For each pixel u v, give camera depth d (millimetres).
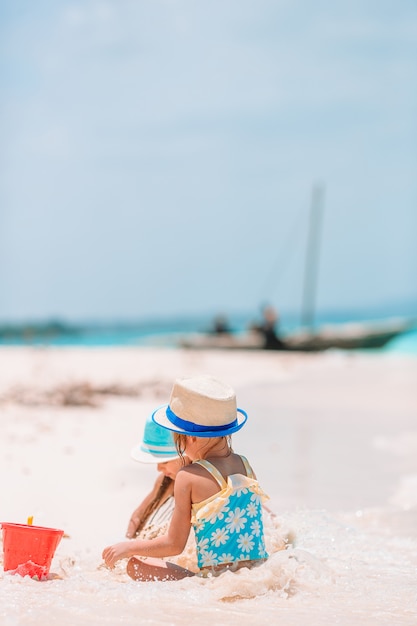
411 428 11086
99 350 23344
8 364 17750
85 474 7359
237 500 4781
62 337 60406
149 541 4777
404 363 21719
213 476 4773
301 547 5480
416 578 4918
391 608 4332
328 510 6660
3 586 4375
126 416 11055
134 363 19000
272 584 4516
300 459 8836
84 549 5297
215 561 4711
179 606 4199
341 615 4184
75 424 10156
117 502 6480
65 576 4691
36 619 3914
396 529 6109
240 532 4754
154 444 5445
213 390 4887
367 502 6953
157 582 4547
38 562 4574
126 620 3953
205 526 4738
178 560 5000
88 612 4039
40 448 8453
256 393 14734
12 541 4586
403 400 13922
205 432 4836
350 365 21109
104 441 9031
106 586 4434
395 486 7520
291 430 10797
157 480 5566
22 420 10258
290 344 33562
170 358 20797
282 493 7250
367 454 9188
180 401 4906
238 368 19359
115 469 7605
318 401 13727
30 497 6504
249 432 10602
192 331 77625
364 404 13477
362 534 5914
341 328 36938
